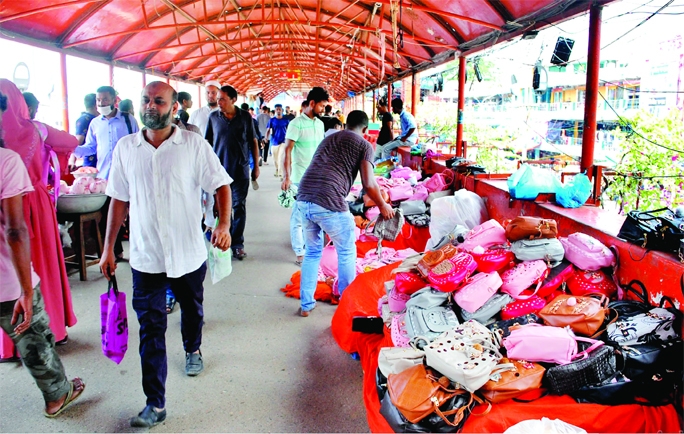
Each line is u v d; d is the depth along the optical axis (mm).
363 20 11656
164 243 2551
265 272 5309
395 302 3174
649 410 2186
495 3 5887
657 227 2666
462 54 8125
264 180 12766
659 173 5320
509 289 2816
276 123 13000
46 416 2660
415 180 6895
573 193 3902
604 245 3021
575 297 2621
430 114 18266
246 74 26703
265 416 2699
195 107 21156
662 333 2303
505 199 4637
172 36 12258
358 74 22344
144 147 2535
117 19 9211
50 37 8500
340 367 3264
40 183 3273
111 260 2650
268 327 3891
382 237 4023
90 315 4059
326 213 3779
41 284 3291
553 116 10211
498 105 13578
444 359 2211
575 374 2186
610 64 9031
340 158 3785
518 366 2307
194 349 3102
